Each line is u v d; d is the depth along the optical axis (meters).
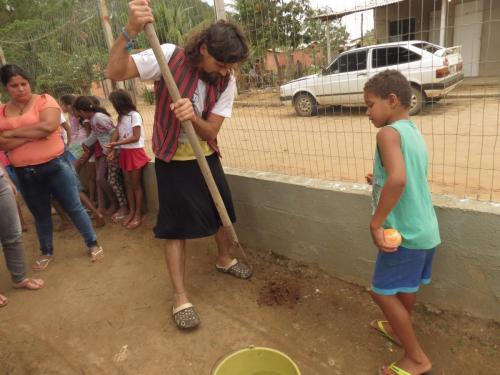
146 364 2.34
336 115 3.73
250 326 2.54
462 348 2.17
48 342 2.60
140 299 2.95
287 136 5.93
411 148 1.74
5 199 2.92
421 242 1.80
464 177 4.04
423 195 1.81
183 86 2.25
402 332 1.94
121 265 3.46
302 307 2.65
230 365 2.12
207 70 2.22
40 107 3.09
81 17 5.28
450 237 2.22
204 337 2.49
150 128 6.85
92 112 4.09
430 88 3.01
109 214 4.54
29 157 3.15
